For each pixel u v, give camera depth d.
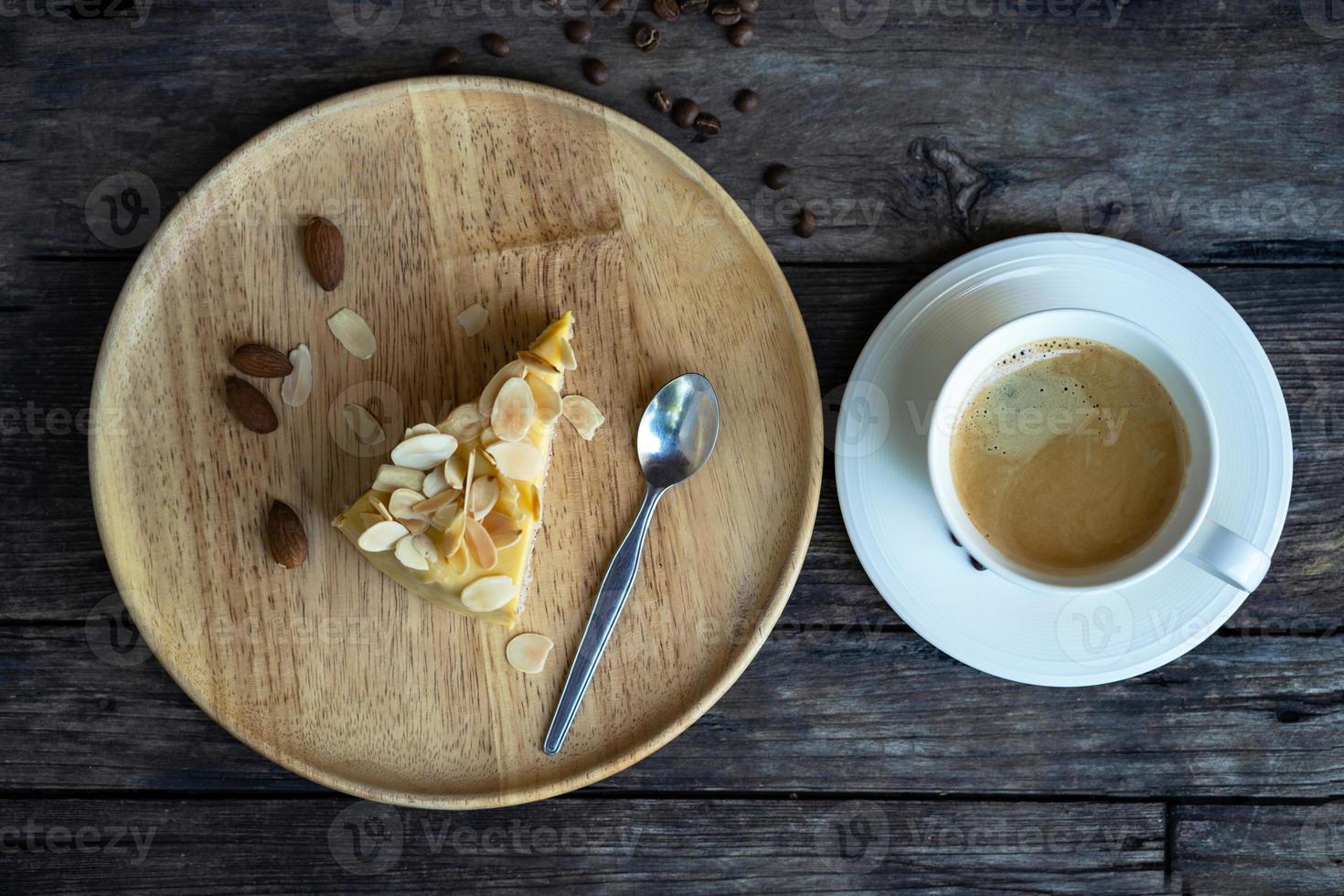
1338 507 0.67
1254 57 0.67
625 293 0.65
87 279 0.66
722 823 0.68
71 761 0.67
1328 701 0.67
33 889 0.67
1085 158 0.67
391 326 0.65
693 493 0.65
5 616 0.67
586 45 0.67
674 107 0.66
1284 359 0.67
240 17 0.66
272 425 0.64
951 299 0.64
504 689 0.65
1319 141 0.67
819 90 0.67
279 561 0.64
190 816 0.67
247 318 0.65
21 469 0.67
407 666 0.65
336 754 0.64
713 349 0.65
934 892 0.68
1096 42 0.67
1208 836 0.67
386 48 0.66
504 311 0.65
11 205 0.66
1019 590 0.64
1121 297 0.64
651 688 0.65
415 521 0.63
